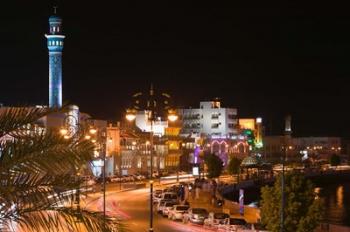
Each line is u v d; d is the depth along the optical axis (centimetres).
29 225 1236
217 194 11006
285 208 5462
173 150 19275
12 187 1234
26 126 1274
